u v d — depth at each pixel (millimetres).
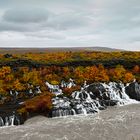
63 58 86312
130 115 52281
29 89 62969
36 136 43094
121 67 78312
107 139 41969
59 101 57750
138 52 101562
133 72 77125
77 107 55969
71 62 79875
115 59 84188
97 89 63188
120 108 58500
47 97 58188
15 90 61906
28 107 54250
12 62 75125
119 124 47344
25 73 68250
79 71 72125
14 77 66375
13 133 44719
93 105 58375
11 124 50094
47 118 52594
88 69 73500
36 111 54312
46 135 43344
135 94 66312
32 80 65562
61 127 46656
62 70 72875
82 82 67812
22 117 51750
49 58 85812
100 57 88812
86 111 55688
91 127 46219
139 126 46469
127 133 43938
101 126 46562
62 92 63250
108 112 55562
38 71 70688
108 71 74688
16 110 53344
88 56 90875
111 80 70438
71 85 66625
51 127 46844
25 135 43625
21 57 83188
